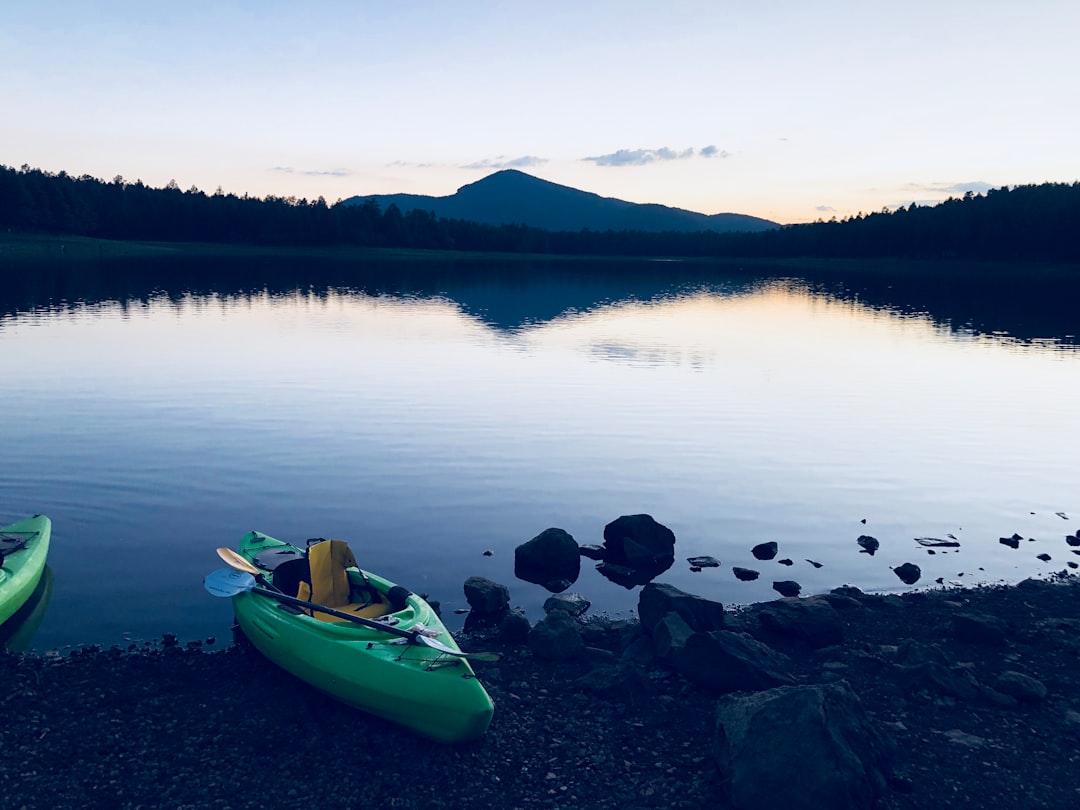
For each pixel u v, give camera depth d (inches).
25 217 5536.4
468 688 379.6
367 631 420.5
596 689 434.9
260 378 1304.1
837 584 618.5
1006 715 403.9
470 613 554.3
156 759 365.1
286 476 807.7
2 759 359.3
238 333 1855.3
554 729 399.9
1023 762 362.6
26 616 514.3
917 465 920.3
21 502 708.0
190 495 742.5
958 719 399.9
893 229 7623.0
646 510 764.6
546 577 623.5
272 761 367.2
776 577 630.5
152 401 1112.8
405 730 393.4
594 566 647.1
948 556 677.3
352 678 398.3
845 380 1425.9
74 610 523.5
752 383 1379.2
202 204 7194.9
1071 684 440.5
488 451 923.4
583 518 740.0
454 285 3873.0
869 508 784.9
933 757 364.5
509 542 679.7
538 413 1111.6
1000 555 681.6
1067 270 5664.4
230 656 471.8
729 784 335.0
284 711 412.8
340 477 811.4
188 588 559.5
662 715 411.8
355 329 1999.3
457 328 2080.5
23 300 2463.1
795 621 505.4
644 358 1628.9
